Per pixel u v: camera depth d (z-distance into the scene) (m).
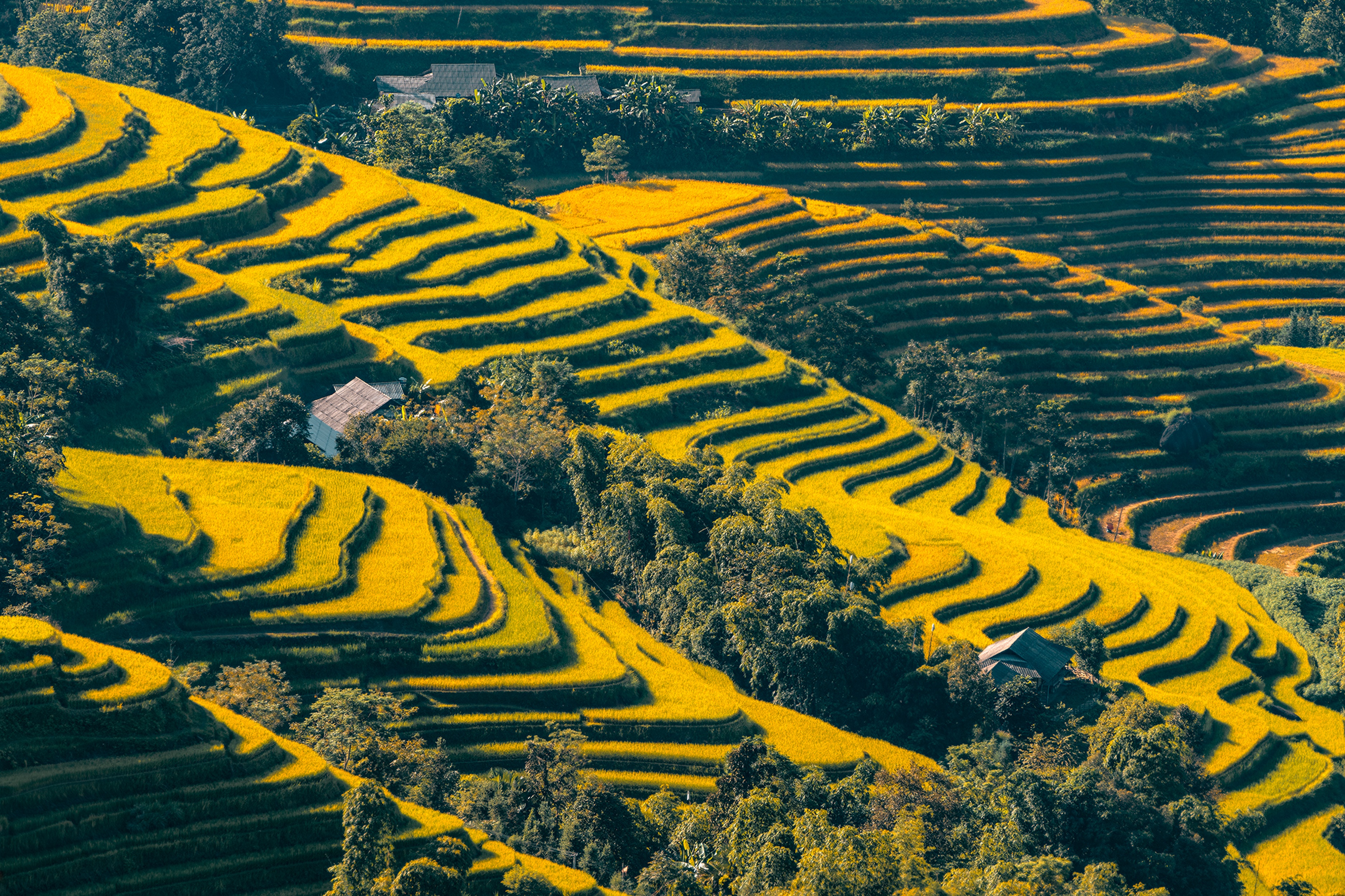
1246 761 76.75
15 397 73.25
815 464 105.56
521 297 114.62
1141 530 115.75
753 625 68.56
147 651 59.03
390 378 96.50
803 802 53.09
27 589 57.16
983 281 142.25
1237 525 118.00
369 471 82.19
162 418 82.69
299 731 54.88
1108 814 53.41
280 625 62.50
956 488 108.44
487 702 62.12
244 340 93.00
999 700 67.00
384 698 58.69
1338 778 78.25
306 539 68.88
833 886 43.12
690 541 76.00
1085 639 80.50
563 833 50.91
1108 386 130.62
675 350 114.81
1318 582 104.88
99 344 83.62
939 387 120.38
